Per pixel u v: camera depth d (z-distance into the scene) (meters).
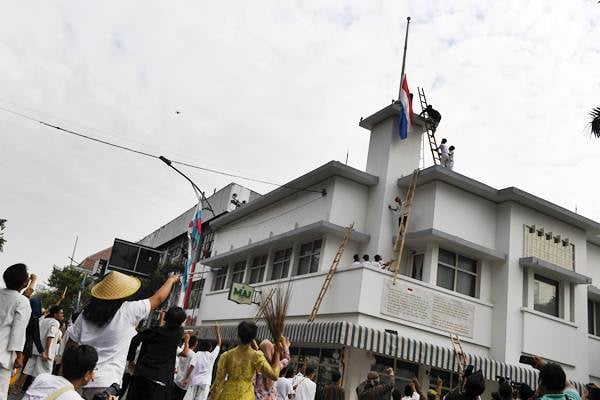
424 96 22.83
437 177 19.03
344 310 16.66
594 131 18.89
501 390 7.87
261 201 24.70
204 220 35.69
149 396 6.16
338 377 11.20
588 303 23.58
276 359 6.71
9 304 6.72
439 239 18.34
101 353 5.39
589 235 22.78
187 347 10.63
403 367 17.42
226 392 6.32
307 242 21.12
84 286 45.78
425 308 17.42
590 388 7.26
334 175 20.31
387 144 21.02
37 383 3.75
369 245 19.66
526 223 20.12
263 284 21.81
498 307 18.91
